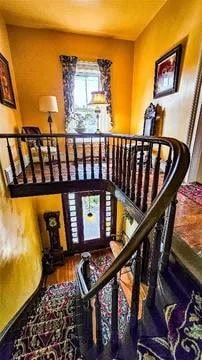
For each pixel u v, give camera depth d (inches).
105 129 205.9
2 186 109.3
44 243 201.0
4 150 124.1
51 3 138.3
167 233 53.1
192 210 90.6
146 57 169.8
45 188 125.0
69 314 123.3
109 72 190.4
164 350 40.7
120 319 114.8
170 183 36.0
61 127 195.0
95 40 182.1
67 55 179.0
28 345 101.4
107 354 50.1
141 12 148.5
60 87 185.8
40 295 150.1
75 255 210.1
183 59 123.0
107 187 132.3
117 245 203.9
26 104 182.5
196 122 115.6
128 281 144.7
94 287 50.0
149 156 79.7
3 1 134.9
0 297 89.0
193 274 53.4
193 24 111.1
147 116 163.9
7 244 103.7
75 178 130.5
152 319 46.7
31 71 175.9
